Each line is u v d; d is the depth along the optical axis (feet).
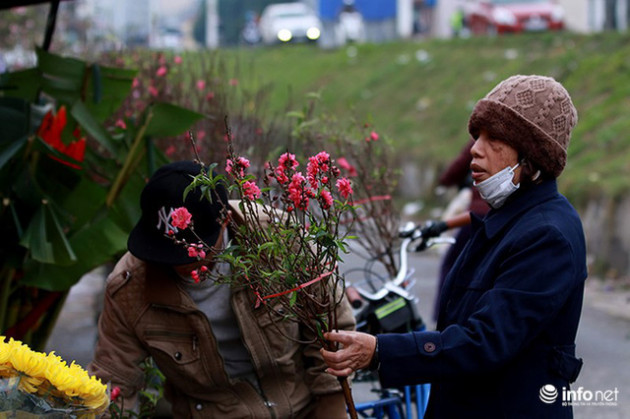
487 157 9.41
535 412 9.11
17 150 14.47
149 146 15.34
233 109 19.88
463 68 67.36
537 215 9.26
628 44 59.72
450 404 9.60
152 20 46.39
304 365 11.16
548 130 9.18
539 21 80.64
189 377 10.62
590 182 37.22
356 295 13.75
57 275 14.88
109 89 15.89
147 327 10.59
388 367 9.05
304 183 9.09
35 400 8.16
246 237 9.48
